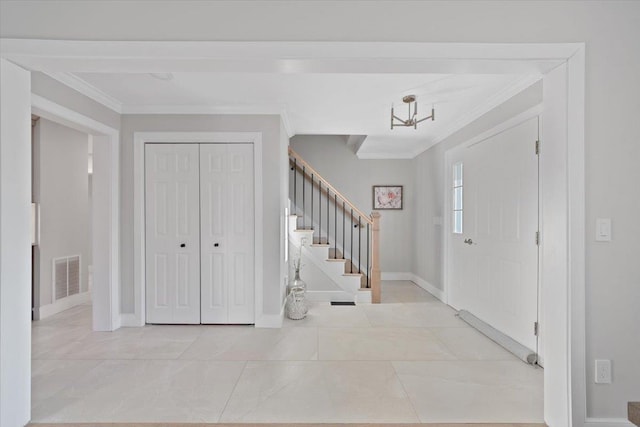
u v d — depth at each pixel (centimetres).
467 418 203
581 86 182
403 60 187
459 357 287
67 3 183
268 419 201
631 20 184
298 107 363
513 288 311
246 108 359
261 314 362
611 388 184
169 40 184
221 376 253
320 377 251
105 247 349
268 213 364
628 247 184
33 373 257
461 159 417
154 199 366
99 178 349
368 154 632
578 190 182
